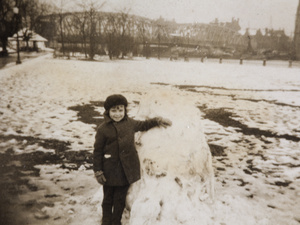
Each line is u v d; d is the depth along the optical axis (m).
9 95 10.17
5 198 3.04
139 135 2.74
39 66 23.62
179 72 23.55
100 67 25.72
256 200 3.25
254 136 6.15
